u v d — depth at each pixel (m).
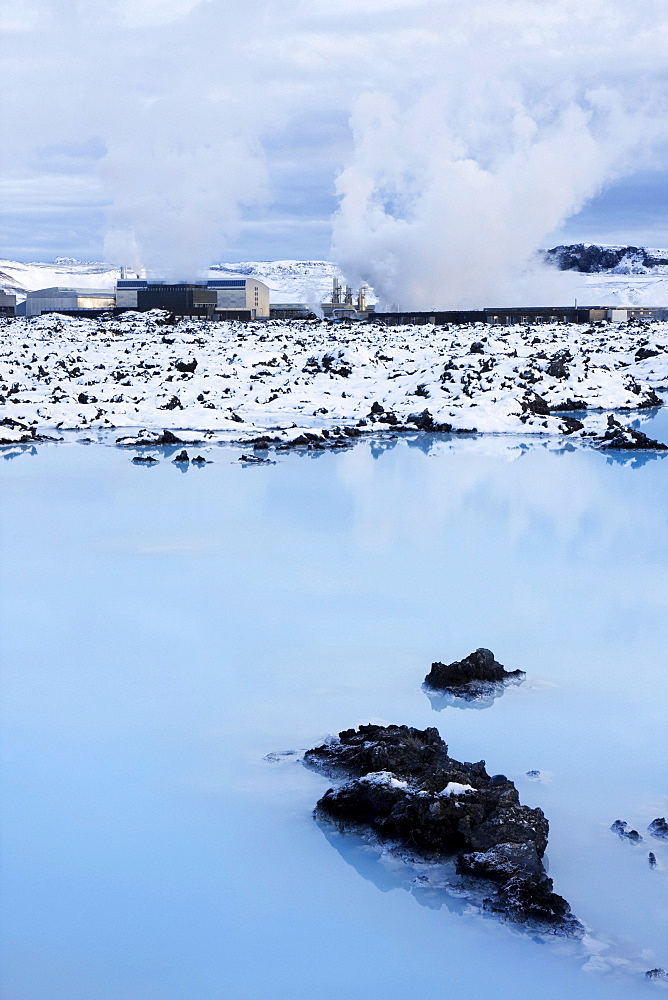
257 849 6.69
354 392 36.91
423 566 13.97
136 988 5.46
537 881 6.12
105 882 6.37
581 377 38.97
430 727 8.37
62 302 129.12
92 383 38.69
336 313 123.38
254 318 118.00
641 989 5.38
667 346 55.84
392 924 5.92
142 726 8.62
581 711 8.88
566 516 17.42
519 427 30.19
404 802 6.82
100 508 18.06
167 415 31.69
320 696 9.26
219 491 19.83
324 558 14.38
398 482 21.02
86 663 10.18
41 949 5.77
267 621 11.51
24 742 8.34
